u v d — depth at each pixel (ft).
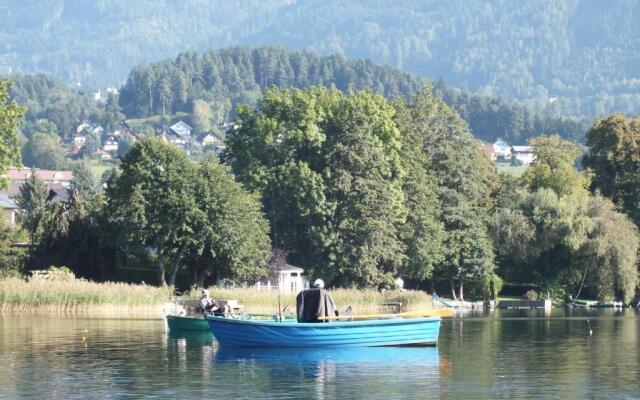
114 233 513.04
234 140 576.61
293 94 576.20
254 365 238.68
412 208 574.56
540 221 602.85
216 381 213.46
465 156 627.87
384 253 540.11
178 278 555.69
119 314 404.77
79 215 527.40
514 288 632.38
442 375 223.10
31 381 211.82
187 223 497.05
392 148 572.92
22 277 497.05
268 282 536.01
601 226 585.22
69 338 295.48
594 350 275.39
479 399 193.36
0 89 438.81
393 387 207.00
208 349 270.05
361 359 251.60
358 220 536.83
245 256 504.43
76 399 192.03
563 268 604.08
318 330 268.82
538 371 230.48
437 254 577.43
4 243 511.40
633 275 576.61
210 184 502.38
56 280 433.89
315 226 541.34
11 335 302.25
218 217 498.28
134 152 507.30
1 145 426.92
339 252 536.01
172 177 498.28
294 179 542.16
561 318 438.40
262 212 537.65
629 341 303.48
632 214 637.30
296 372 227.20
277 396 196.24
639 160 650.43
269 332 269.64
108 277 535.19
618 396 197.16
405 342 277.44
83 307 407.85
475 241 595.88
